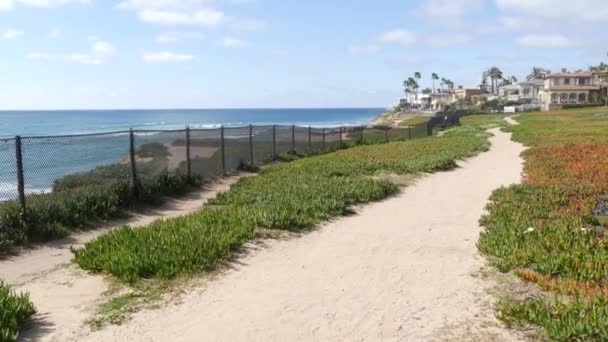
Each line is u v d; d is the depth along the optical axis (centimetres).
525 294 605
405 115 13688
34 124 12038
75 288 650
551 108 9962
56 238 909
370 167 1817
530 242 782
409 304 595
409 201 1282
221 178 1659
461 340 495
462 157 2236
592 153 2031
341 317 563
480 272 697
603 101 10206
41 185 1293
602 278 628
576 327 475
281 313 575
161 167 1485
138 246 764
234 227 888
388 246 856
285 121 16875
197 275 692
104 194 1102
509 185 1463
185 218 970
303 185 1384
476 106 13125
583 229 845
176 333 524
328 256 798
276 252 816
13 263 771
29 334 519
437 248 838
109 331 527
